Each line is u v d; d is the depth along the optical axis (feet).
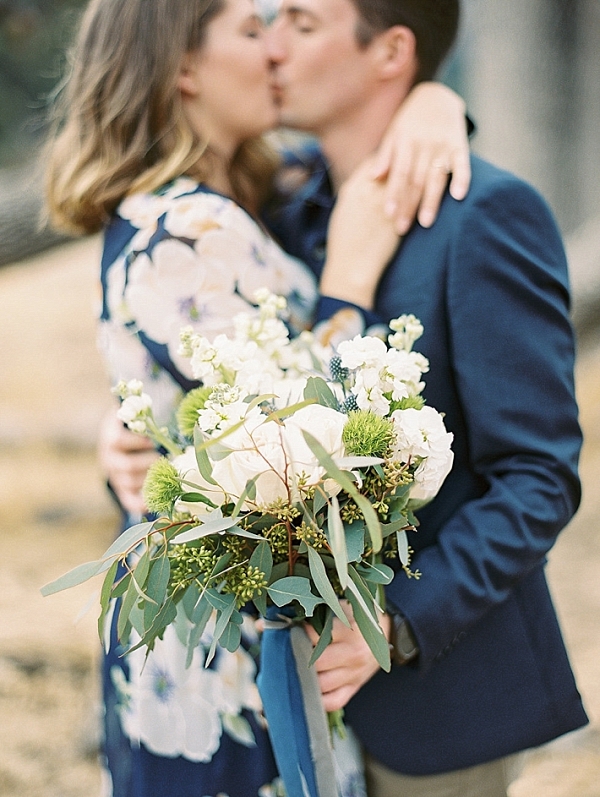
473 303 4.55
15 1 16.58
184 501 3.80
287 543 3.85
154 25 5.05
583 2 19.54
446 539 4.49
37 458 18.48
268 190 6.15
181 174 5.14
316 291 5.26
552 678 4.89
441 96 5.32
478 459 4.63
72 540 14.93
